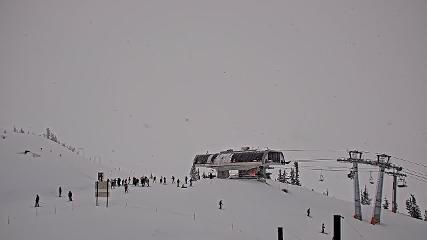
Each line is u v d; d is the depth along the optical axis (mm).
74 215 44156
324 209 68188
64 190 67188
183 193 62812
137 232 38719
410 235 62719
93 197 58438
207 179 79000
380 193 66875
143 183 71312
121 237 37000
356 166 68750
